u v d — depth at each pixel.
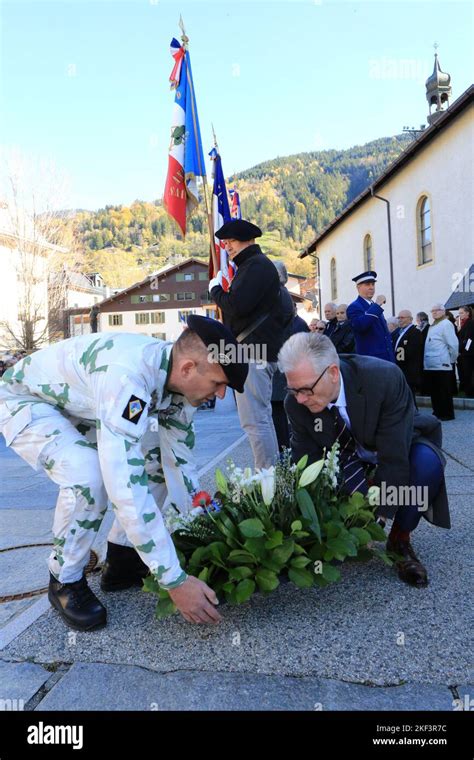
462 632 1.97
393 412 2.34
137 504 1.86
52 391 2.14
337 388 2.32
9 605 2.45
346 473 2.60
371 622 2.07
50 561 2.20
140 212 88.94
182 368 2.03
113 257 81.44
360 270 25.14
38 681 1.81
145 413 1.94
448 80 30.20
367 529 2.38
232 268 5.45
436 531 3.07
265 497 2.17
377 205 22.73
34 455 2.12
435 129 17.09
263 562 2.07
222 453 5.92
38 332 29.88
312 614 2.15
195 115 5.50
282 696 1.68
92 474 2.08
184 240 5.55
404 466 2.36
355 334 6.73
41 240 29.66
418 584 2.34
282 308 3.56
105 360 1.98
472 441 6.16
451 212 17.09
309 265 104.44
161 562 1.89
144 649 1.96
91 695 1.72
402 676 1.75
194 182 5.46
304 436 2.66
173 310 47.41
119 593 2.46
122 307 47.53
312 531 2.18
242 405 3.60
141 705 1.66
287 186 129.38
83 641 2.03
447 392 8.26
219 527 2.14
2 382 2.24
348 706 1.63
